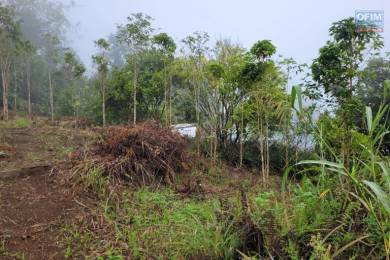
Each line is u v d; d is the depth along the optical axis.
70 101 14.53
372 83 6.54
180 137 5.58
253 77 5.73
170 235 3.07
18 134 7.35
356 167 2.52
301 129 4.35
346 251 2.25
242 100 7.46
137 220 3.42
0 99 16.73
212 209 3.39
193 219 3.34
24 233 3.18
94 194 4.02
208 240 2.68
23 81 18.41
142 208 3.77
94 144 5.30
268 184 5.14
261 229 2.52
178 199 4.20
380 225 2.09
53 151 5.88
